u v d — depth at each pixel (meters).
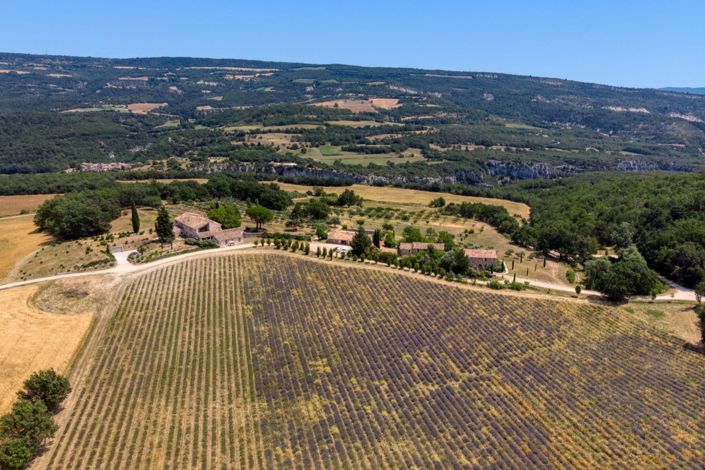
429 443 61.50
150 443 61.94
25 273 109.06
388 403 69.00
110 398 69.88
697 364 77.56
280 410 67.94
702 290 97.25
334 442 61.97
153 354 79.88
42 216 138.12
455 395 70.62
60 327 86.25
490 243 157.00
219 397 70.62
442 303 95.81
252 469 58.06
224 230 137.75
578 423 64.56
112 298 95.69
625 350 81.44
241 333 86.44
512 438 62.00
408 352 81.00
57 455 59.53
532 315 91.88
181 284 101.69
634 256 116.69
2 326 85.25
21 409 59.62
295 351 81.44
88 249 120.81
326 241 143.00
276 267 109.94
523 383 73.25
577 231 146.00
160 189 191.00
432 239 148.12
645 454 59.16
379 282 104.00
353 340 84.19
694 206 143.38
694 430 63.25
